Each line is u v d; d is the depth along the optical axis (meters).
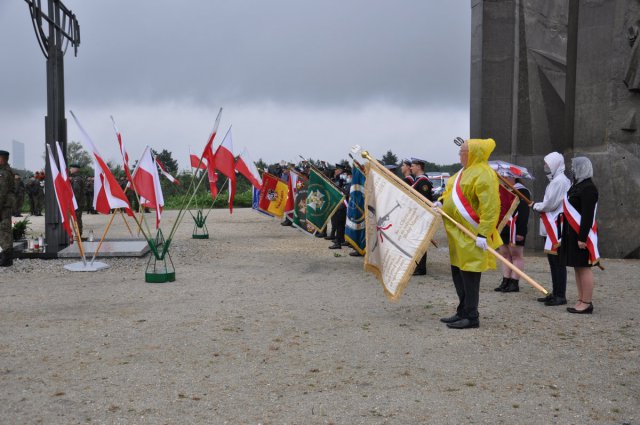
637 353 5.46
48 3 12.55
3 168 10.92
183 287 8.84
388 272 6.40
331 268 10.85
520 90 14.46
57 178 10.38
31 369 5.00
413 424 3.89
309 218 12.15
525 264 11.57
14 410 4.12
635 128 12.24
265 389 4.54
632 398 4.35
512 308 7.39
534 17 14.35
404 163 10.23
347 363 5.18
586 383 4.67
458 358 5.32
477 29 14.84
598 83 12.51
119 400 4.31
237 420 3.96
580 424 3.89
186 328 6.37
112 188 10.26
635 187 12.22
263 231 19.05
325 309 7.33
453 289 8.75
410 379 4.77
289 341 5.88
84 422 3.92
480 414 4.05
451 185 6.34
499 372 4.94
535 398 4.35
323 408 4.16
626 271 10.45
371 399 4.34
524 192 8.39
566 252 7.07
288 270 10.59
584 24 12.69
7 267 10.78
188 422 3.92
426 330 6.31
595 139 12.62
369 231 6.68
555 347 5.66
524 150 14.48
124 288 8.76
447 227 6.32
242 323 6.59
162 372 4.94
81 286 8.92
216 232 18.69
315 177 12.09
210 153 10.95
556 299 7.56
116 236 16.88
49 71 12.54
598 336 6.06
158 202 9.92
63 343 5.79
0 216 10.92
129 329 6.32
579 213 6.93
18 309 7.31
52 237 12.27
